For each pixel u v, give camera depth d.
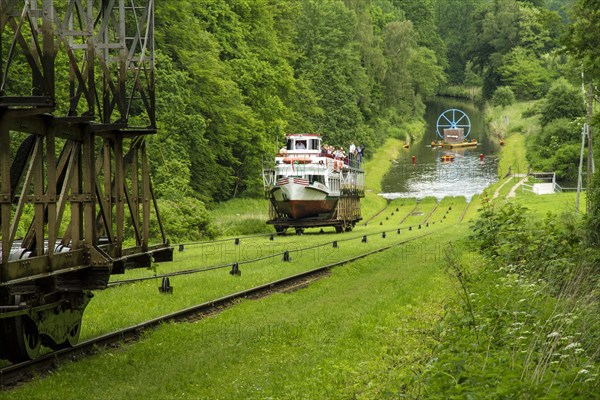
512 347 17.53
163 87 88.00
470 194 129.75
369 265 43.97
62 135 19.30
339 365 18.83
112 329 23.67
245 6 123.19
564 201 94.94
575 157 137.75
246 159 111.38
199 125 91.94
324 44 166.88
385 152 178.38
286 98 132.00
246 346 21.98
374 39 195.38
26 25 55.69
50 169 18.70
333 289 34.31
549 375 14.73
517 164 150.38
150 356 20.73
